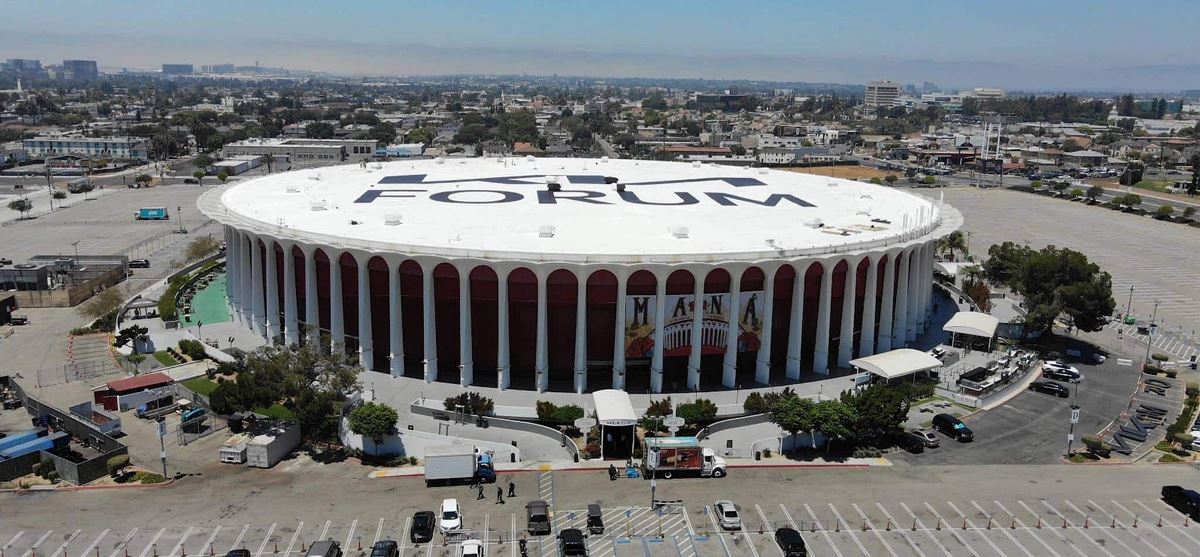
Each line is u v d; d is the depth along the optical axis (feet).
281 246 317.63
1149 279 529.45
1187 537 207.00
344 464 241.14
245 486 226.38
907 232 326.65
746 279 290.35
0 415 277.23
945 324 375.04
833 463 244.22
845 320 309.22
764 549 197.57
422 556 191.21
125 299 426.10
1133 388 318.86
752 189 438.40
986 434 269.23
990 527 209.77
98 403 286.25
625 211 361.30
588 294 282.77
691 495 223.10
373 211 352.90
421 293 297.53
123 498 218.59
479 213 349.41
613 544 198.18
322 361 260.42
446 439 247.09
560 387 291.58
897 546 200.23
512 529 204.03
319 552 184.14
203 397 283.59
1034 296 373.61
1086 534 207.72
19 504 214.48
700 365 297.94
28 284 436.76
